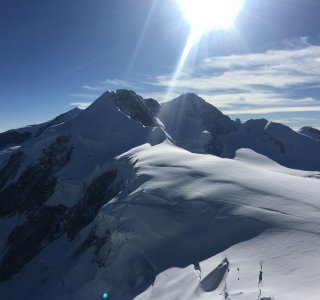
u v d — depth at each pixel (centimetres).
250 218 2908
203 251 2734
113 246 3212
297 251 2345
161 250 2909
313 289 1831
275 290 1894
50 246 5066
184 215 3150
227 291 2023
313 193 3472
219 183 3600
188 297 2177
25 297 4291
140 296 2462
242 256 2434
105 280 3027
